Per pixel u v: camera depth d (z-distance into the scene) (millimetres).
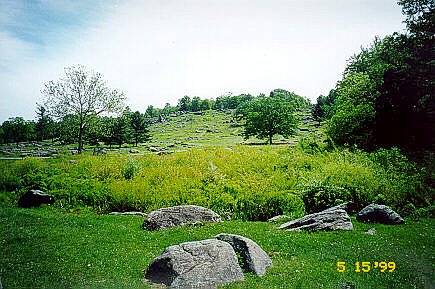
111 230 11000
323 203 13719
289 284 6555
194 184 16281
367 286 6590
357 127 25766
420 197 14453
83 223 12000
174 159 22234
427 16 22953
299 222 11391
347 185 14406
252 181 15734
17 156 38781
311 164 19359
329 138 25609
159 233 10664
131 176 18734
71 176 19109
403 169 16984
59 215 13578
